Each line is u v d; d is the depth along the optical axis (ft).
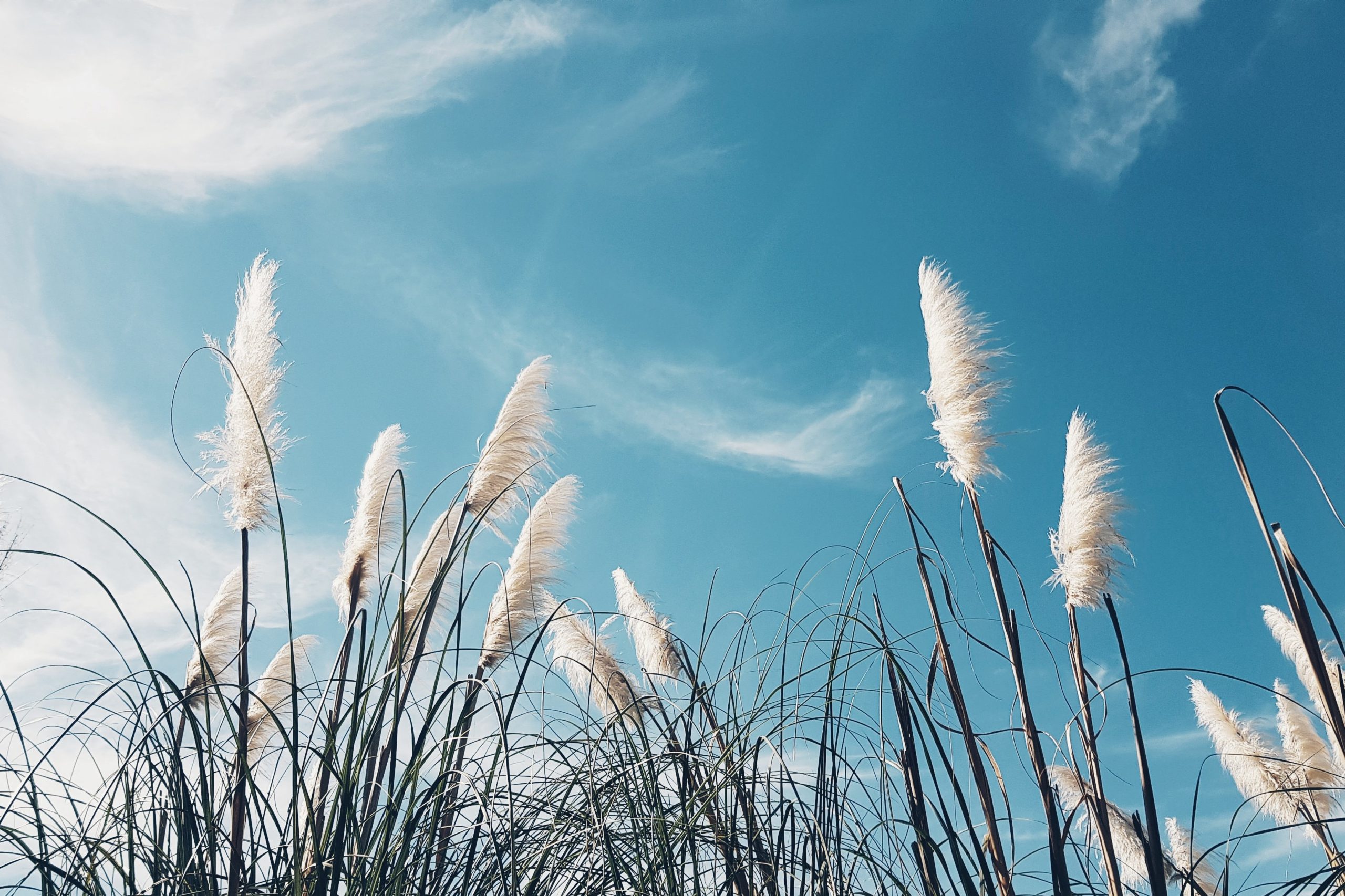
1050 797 10.25
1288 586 10.22
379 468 15.34
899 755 10.66
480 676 13.26
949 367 12.99
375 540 14.73
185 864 8.63
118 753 8.91
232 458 12.14
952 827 9.67
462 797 9.46
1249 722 19.44
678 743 10.84
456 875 9.18
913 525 11.98
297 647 13.92
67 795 8.88
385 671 10.84
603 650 14.60
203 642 13.55
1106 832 10.77
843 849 10.20
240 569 13.65
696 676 12.34
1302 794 15.60
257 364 12.49
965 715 10.82
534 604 14.71
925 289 13.73
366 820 8.99
